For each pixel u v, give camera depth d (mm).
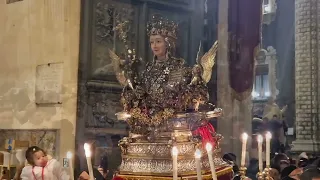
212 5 5844
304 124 5168
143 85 3186
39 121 5391
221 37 5738
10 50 5770
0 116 5770
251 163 4992
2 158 5242
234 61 5648
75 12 5262
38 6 5555
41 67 5461
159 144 2947
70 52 5246
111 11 5457
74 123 5117
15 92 5664
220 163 3195
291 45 5406
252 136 5430
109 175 4957
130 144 3062
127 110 3143
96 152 5109
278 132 5219
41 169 4098
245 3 5664
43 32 5496
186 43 5719
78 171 4922
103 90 5324
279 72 5430
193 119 3062
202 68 3080
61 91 5254
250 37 5637
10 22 5801
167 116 3021
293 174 3682
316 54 5277
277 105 5359
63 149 5129
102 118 5273
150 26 3406
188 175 2838
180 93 3021
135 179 2910
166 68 3133
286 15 5480
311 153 4980
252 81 5566
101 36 5379
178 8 5805
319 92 5223
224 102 5594
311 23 5293
